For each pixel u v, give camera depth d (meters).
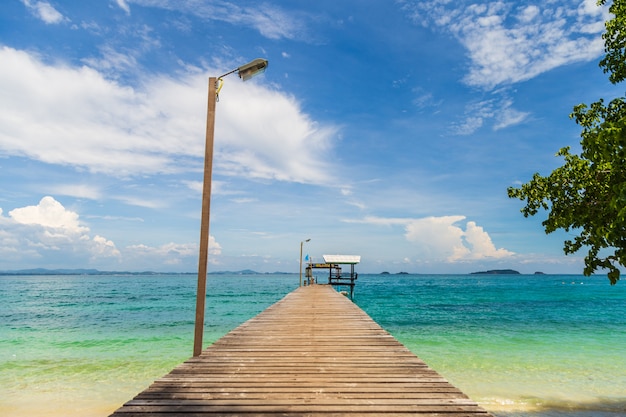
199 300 7.01
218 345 7.27
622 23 7.52
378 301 58.47
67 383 13.21
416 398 4.21
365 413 3.78
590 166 7.12
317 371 5.34
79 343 21.33
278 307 15.00
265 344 7.36
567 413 10.44
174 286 120.56
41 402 11.33
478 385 12.84
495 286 124.81
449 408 3.91
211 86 7.68
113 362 16.38
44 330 26.86
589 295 75.75
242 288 105.50
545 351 18.48
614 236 5.76
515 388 12.52
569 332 25.33
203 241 7.19
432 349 18.98
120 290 94.38
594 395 11.86
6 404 11.16
